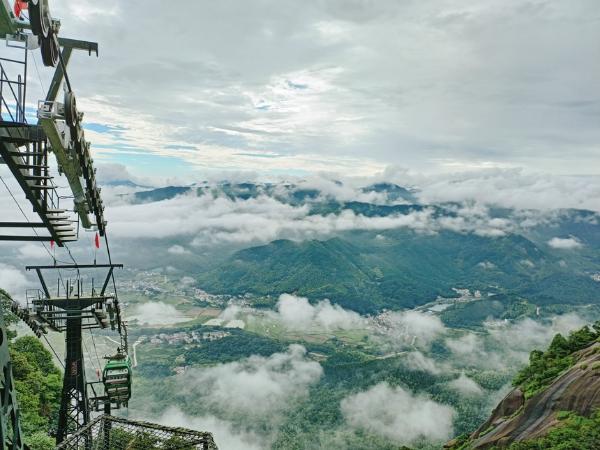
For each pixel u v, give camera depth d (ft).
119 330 133.08
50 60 42.22
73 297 109.09
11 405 37.40
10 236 59.98
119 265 110.01
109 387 123.34
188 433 54.65
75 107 46.34
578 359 302.86
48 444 137.28
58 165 58.39
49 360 214.69
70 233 62.90
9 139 43.21
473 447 298.97
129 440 52.75
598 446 213.66
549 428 252.01
